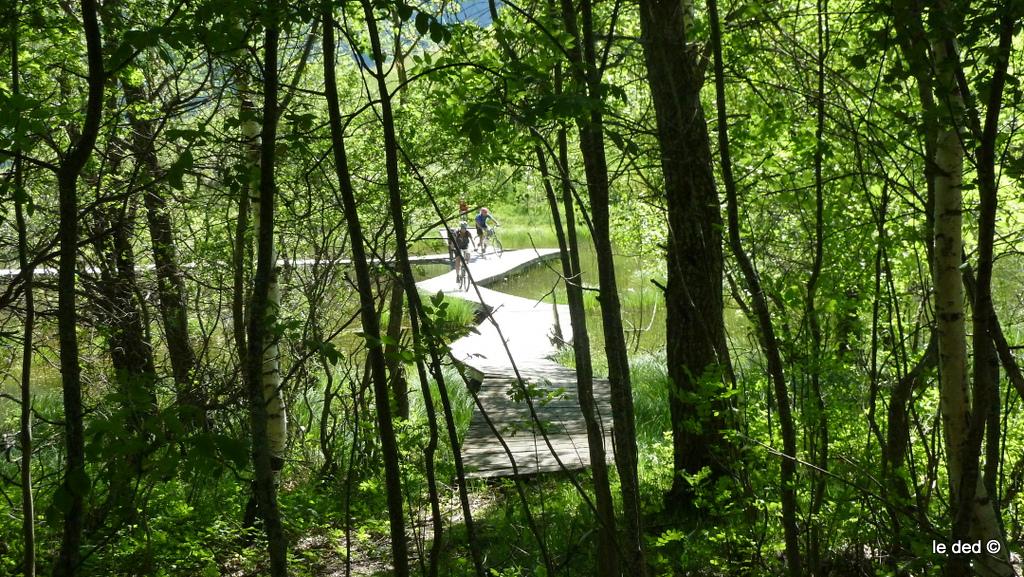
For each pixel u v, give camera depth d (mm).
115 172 5934
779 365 3504
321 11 2682
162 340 7957
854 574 4145
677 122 4855
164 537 4430
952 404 3391
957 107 3041
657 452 7496
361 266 2762
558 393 3199
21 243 3307
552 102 2688
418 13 2682
